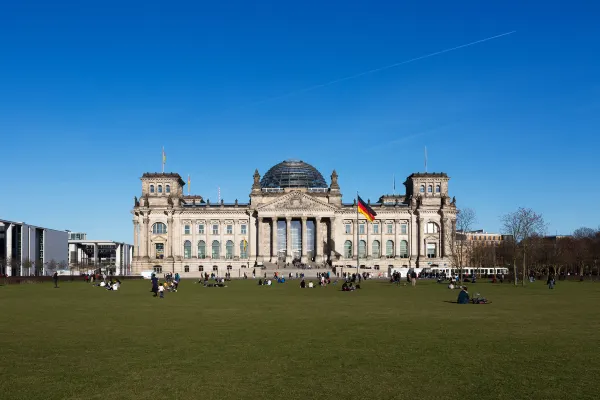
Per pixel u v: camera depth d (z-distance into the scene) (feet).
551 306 244.42
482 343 139.74
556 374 106.42
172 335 154.51
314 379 103.14
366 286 451.53
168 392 95.04
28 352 129.18
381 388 97.04
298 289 410.52
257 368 111.96
